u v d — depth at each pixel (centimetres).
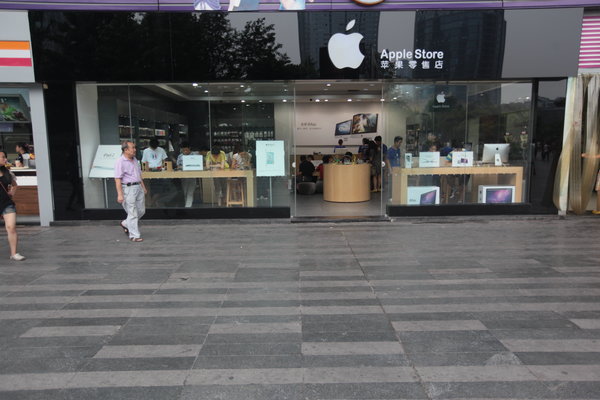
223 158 898
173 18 802
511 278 510
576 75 830
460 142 907
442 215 893
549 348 338
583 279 505
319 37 816
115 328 384
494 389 283
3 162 598
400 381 294
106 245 694
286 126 892
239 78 832
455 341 352
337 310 420
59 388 291
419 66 829
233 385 292
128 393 284
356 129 1666
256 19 810
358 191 1126
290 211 891
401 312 413
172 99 888
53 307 435
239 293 469
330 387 288
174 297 459
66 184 863
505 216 888
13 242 610
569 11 801
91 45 806
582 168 870
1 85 830
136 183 714
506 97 887
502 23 811
